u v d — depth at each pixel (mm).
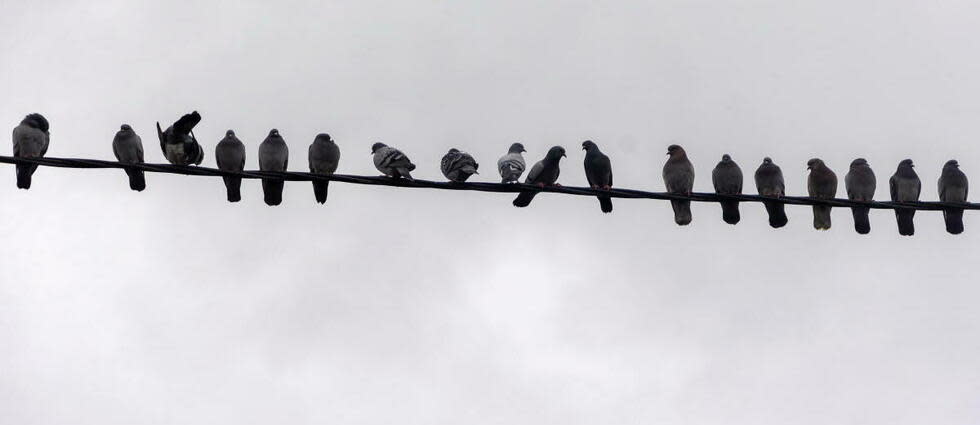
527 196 15211
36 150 14438
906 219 15430
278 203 13766
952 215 14961
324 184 14570
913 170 15633
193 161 14031
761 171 15547
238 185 14344
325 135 14914
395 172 14062
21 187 14352
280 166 14906
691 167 15750
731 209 14367
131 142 14594
